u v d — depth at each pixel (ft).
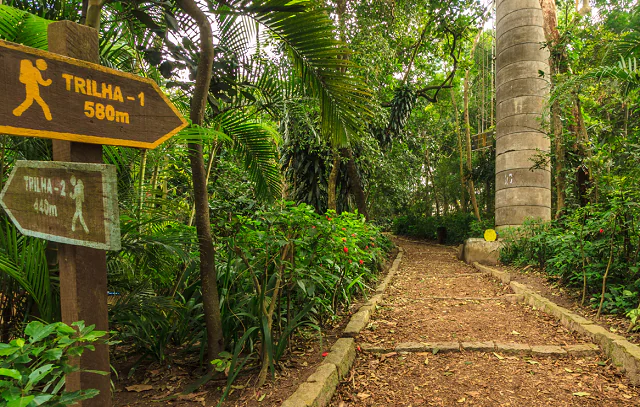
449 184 70.54
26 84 4.34
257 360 10.03
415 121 66.59
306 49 9.58
